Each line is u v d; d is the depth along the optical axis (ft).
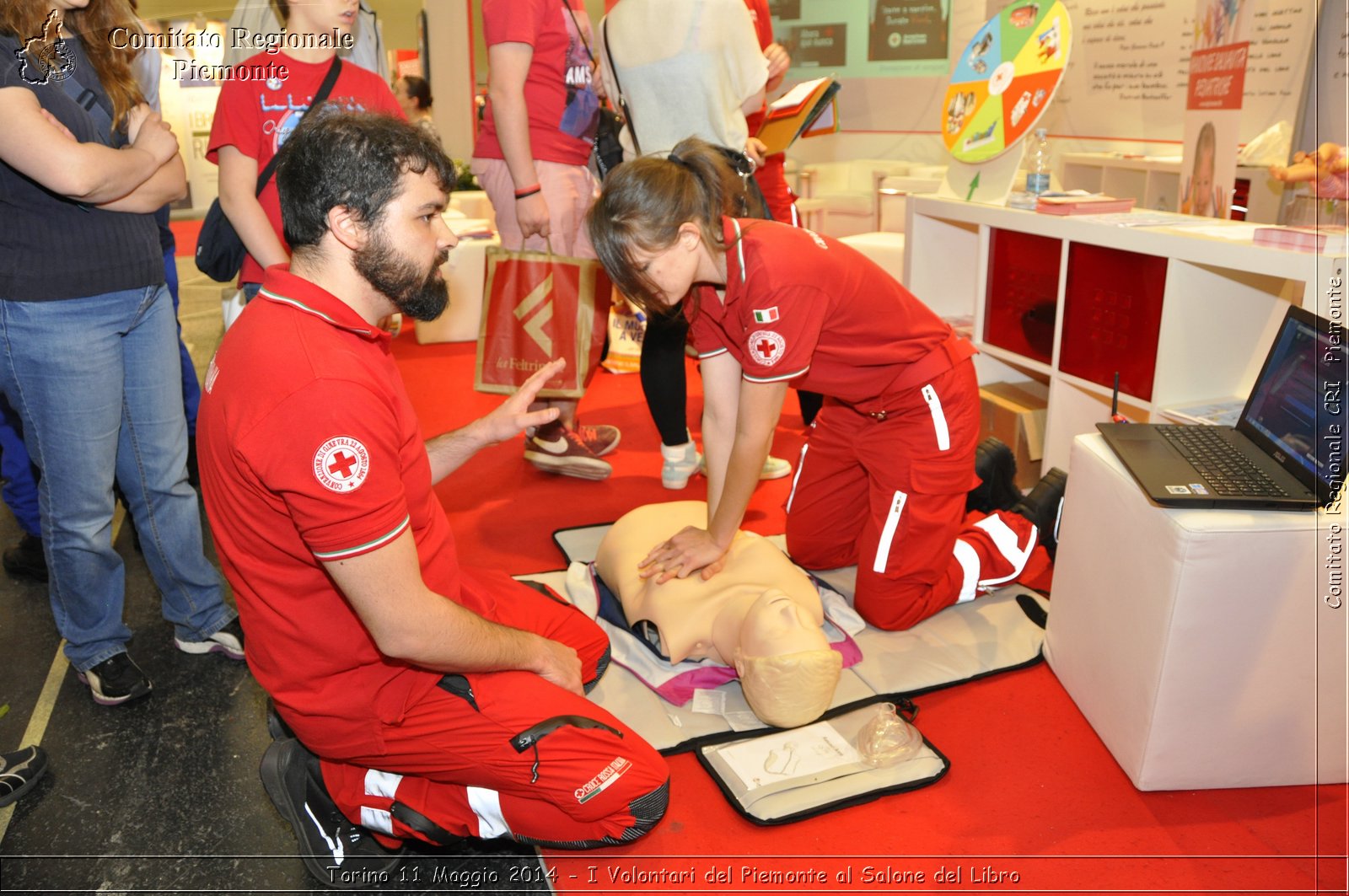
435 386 14.48
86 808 6.34
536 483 10.96
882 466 7.60
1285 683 5.91
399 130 4.75
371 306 4.94
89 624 7.23
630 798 5.53
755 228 6.38
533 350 9.91
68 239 6.23
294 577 4.93
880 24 18.76
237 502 4.73
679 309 7.84
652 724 6.79
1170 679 5.84
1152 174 13.64
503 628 5.50
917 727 6.81
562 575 8.74
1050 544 8.61
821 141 20.18
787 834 5.86
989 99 10.71
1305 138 8.64
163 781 6.59
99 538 6.98
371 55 8.91
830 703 6.91
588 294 9.80
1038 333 10.13
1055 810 6.03
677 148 6.32
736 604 6.94
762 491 10.59
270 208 7.98
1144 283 8.58
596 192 11.18
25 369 6.36
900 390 7.38
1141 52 14.52
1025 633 7.82
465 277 16.71
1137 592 6.09
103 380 6.58
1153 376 8.68
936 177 17.74
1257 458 6.24
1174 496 5.72
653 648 7.33
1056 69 9.92
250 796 6.47
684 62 9.14
